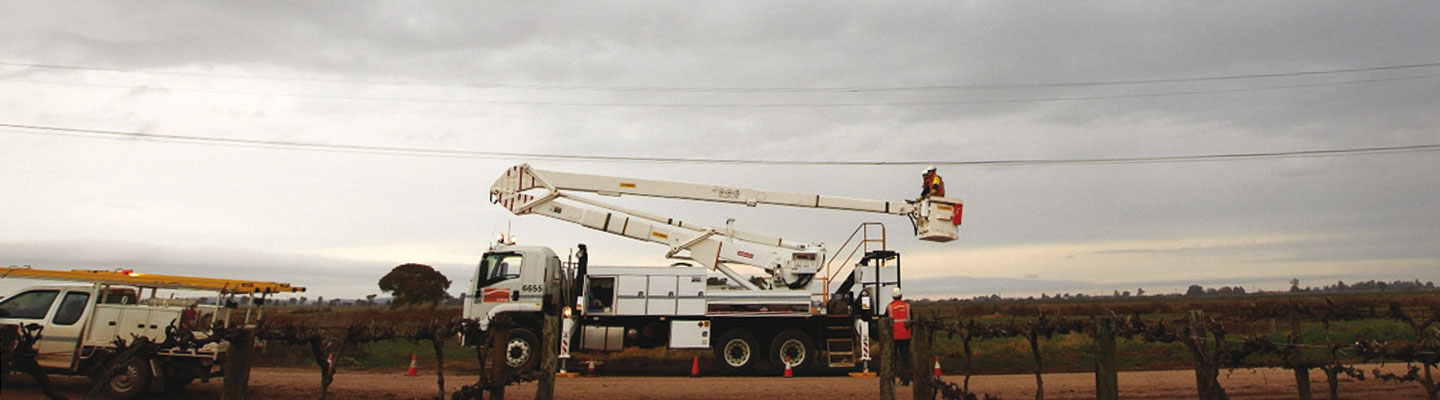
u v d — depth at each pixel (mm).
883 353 9086
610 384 15711
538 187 18688
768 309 18094
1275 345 6918
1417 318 8961
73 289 12617
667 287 18250
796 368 17922
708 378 17328
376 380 16375
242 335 6199
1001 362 20562
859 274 18734
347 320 29859
